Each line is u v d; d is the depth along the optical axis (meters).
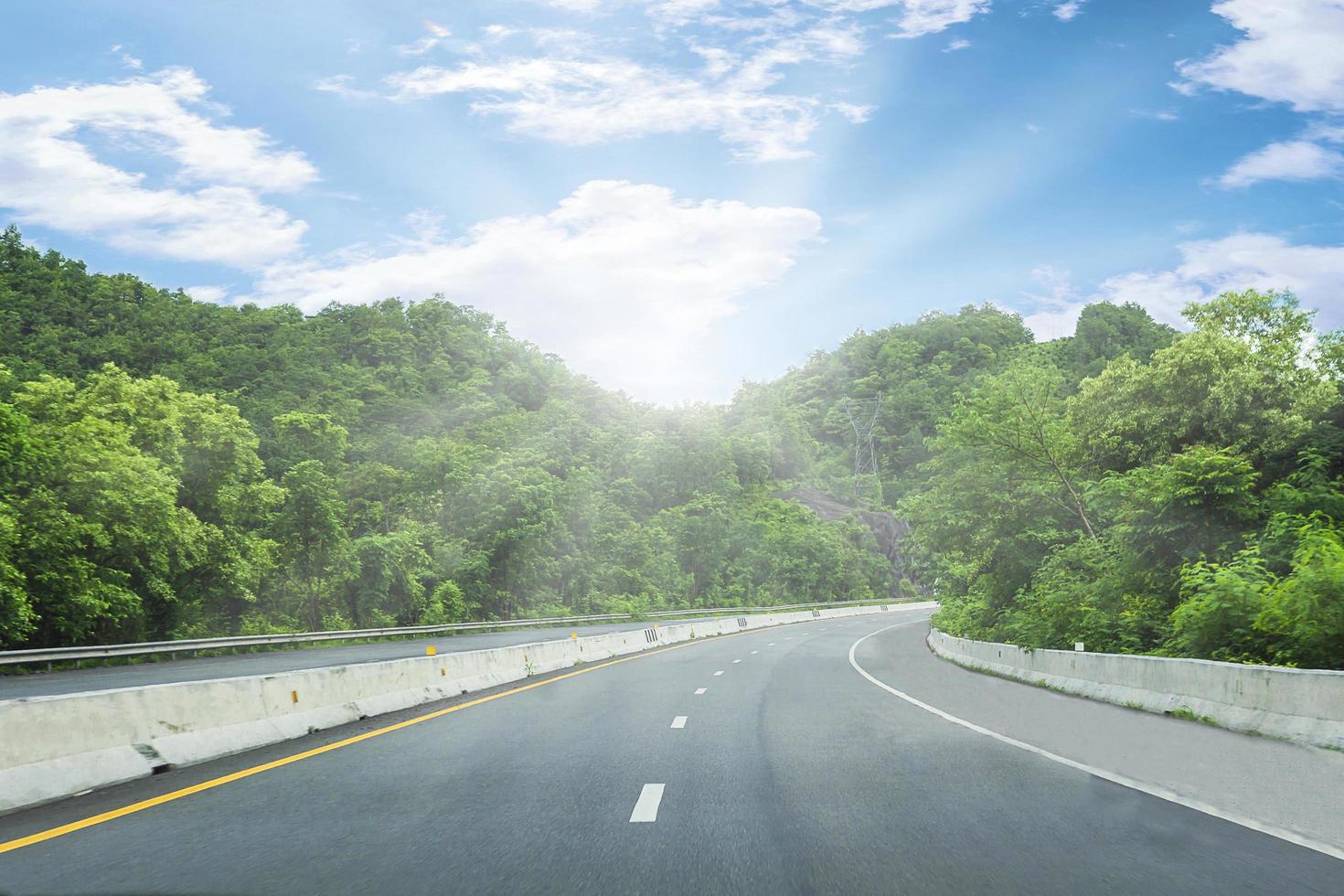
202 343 122.44
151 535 44.59
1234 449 31.20
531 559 83.00
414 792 9.67
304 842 7.53
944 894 6.09
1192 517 25.61
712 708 17.94
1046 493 37.25
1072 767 11.05
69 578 39.53
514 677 26.11
